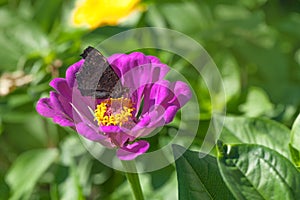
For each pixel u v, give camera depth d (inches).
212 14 35.5
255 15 34.9
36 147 35.1
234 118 26.7
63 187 30.6
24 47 33.8
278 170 23.8
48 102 24.3
